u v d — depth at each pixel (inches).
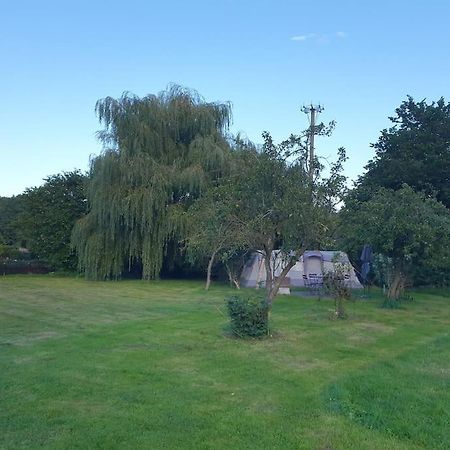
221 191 494.0
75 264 1381.6
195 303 720.3
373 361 363.9
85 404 252.2
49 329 484.4
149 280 1102.4
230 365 338.0
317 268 1032.8
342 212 506.9
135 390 275.7
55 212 1384.1
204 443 205.6
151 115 1133.1
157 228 1087.6
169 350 382.0
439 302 819.4
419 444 210.4
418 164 1104.2
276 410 248.2
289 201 439.2
